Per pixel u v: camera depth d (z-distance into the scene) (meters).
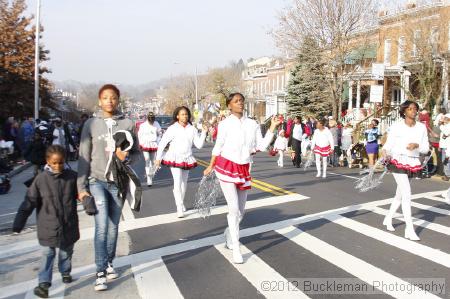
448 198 10.14
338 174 16.36
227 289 5.28
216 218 9.01
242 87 71.44
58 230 5.09
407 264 6.09
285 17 26.98
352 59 28.09
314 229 8.00
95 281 5.61
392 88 32.00
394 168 7.55
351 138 19.05
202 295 5.12
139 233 7.94
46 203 5.06
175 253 6.74
